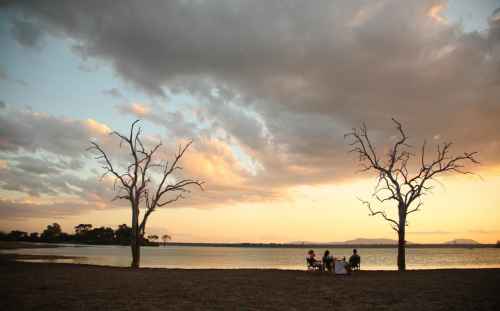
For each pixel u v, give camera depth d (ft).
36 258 171.73
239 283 66.69
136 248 110.11
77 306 41.83
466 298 50.31
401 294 54.03
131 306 42.60
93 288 56.54
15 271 81.97
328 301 47.78
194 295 51.60
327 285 64.80
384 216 108.17
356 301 47.80
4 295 48.44
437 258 298.76
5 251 264.72
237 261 218.79
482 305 45.09
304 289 59.21
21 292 51.08
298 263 196.13
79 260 168.45
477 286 63.36
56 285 58.95
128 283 63.72
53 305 42.14
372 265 178.40
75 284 60.80
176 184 115.75
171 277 75.82
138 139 113.39
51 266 99.40
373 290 58.08
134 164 113.19
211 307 42.93
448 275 84.84
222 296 51.13
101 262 159.33
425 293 55.11
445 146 106.42
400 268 104.32
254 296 51.55
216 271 94.84
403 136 107.96
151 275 79.77
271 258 289.94
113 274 79.87
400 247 106.01
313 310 41.81
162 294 52.01
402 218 106.73
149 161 114.01
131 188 112.27
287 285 64.44
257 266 160.66
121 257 228.63
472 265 175.22
